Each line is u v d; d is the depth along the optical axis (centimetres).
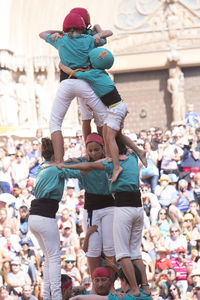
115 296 1295
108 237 1432
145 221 2559
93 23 4584
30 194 2670
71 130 4131
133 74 4938
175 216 2570
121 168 1311
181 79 4812
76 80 1338
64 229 2420
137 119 4916
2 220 2375
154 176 2861
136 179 1327
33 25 4162
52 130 1372
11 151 2852
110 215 1433
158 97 4884
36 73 4200
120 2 4878
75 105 4209
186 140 2909
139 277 1337
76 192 2797
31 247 2359
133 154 1354
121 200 1323
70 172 1376
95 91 1334
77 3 4422
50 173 1372
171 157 2861
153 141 3170
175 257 2367
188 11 4794
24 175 2825
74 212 2594
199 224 2575
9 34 4047
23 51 4131
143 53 4831
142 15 4853
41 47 4184
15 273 2270
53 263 1388
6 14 4006
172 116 4850
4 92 3997
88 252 1455
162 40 4809
